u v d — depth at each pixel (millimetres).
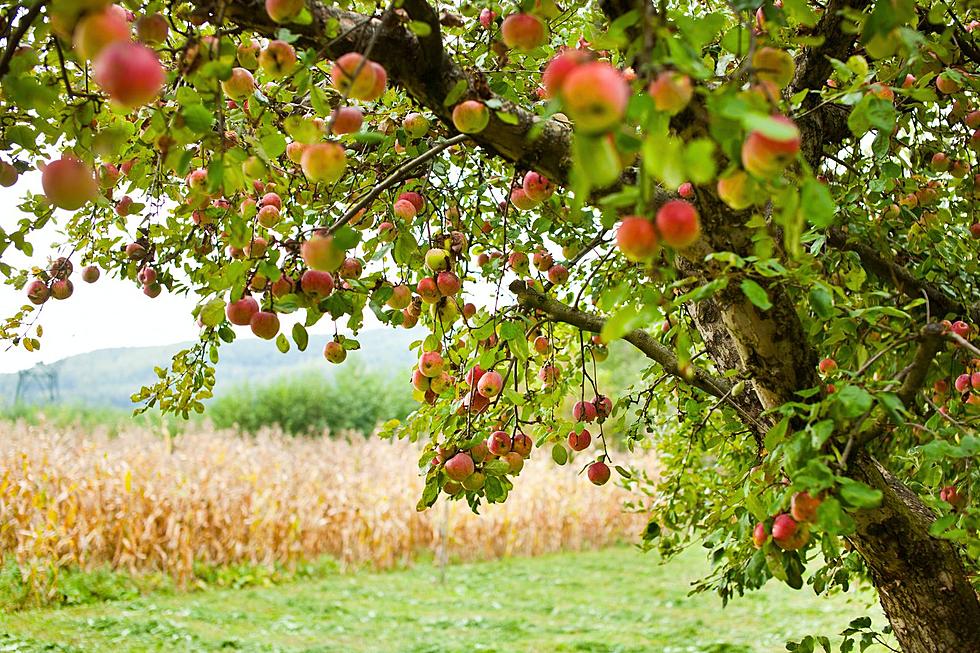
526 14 1498
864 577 3023
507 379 2123
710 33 1113
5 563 7730
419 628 6793
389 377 24609
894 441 2883
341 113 1427
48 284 2328
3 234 1717
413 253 1987
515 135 1545
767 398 1856
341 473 10836
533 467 12414
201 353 2508
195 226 2480
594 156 810
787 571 1646
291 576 9008
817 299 1394
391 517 10164
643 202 884
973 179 2393
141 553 8062
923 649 1897
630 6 1260
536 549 11539
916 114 2240
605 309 1164
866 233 2359
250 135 1669
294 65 1461
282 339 1805
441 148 1781
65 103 1736
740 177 1047
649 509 3592
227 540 8984
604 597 8328
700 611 7461
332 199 2258
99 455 9141
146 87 984
